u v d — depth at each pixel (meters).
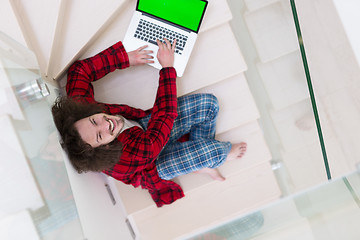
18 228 0.62
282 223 0.65
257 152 1.74
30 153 0.75
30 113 0.84
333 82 0.98
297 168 1.44
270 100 1.63
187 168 1.48
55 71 1.40
